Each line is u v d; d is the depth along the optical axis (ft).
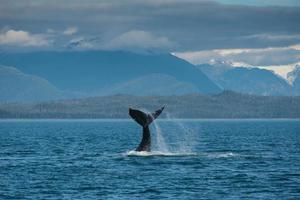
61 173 538.06
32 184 481.05
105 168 567.18
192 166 577.43
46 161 645.51
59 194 441.27
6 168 577.43
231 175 522.88
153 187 466.70
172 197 430.20
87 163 614.34
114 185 475.31
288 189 458.50
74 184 480.23
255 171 548.72
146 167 569.23
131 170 550.77
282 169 564.30
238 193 443.73
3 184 481.05
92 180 498.69
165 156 652.89
